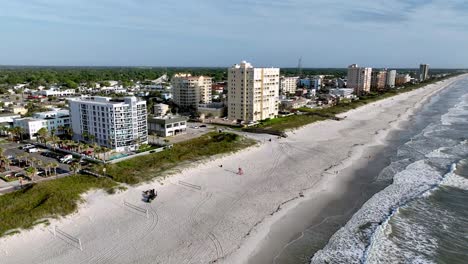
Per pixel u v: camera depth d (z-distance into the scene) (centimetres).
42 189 7006
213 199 7019
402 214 6500
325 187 7844
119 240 5444
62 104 19212
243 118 16000
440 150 10881
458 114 18775
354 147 11362
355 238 5653
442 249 5400
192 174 8394
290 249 5325
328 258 5097
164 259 4981
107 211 6375
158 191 7306
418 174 8675
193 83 19538
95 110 10800
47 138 11012
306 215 6444
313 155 10362
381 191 7625
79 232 5659
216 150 10362
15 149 10762
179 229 5816
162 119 12738
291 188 7738
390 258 5125
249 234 5709
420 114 19062
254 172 8750
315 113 18162
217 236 5625
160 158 9488
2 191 7169
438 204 6938
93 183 7462
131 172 8275
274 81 16712
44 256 5000
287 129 13812
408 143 11944
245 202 6931
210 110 17225
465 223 6203
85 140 11575
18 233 5431
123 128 10619
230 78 16112
